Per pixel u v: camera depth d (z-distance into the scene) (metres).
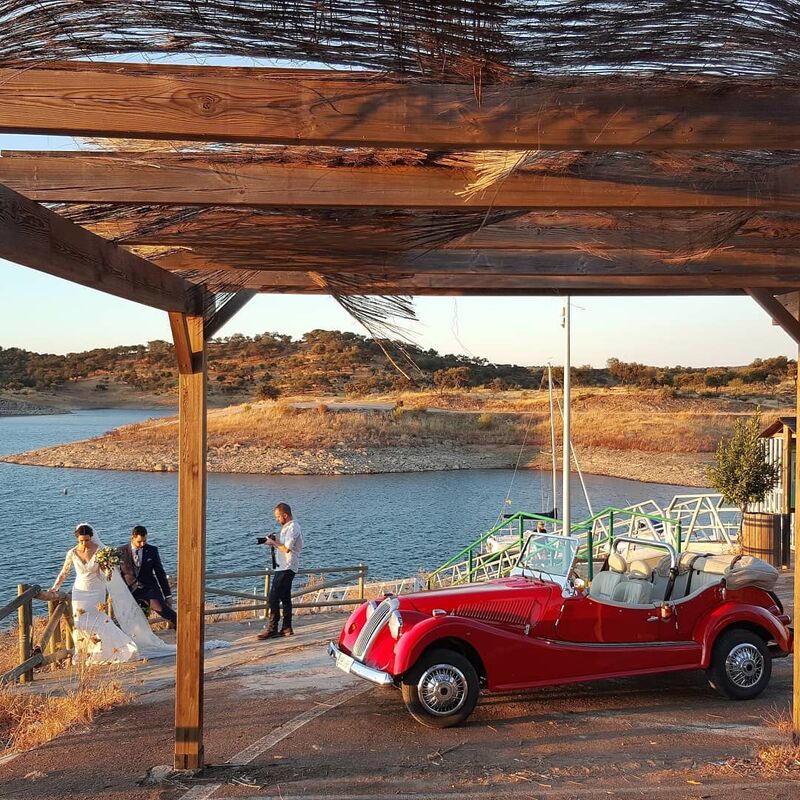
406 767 6.81
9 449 72.69
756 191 4.21
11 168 4.39
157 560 12.25
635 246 5.91
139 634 10.70
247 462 57.75
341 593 17.30
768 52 3.33
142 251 5.86
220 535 31.06
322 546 29.02
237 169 4.33
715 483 19.52
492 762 6.93
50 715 8.09
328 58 3.28
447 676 7.80
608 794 6.25
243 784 6.45
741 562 8.84
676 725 7.90
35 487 47.59
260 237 5.07
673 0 3.12
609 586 8.89
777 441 19.16
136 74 3.36
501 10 3.10
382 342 5.51
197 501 6.68
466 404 79.06
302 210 4.89
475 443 64.56
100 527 33.22
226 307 6.86
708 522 26.33
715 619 8.55
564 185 4.19
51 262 4.39
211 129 3.37
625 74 3.40
